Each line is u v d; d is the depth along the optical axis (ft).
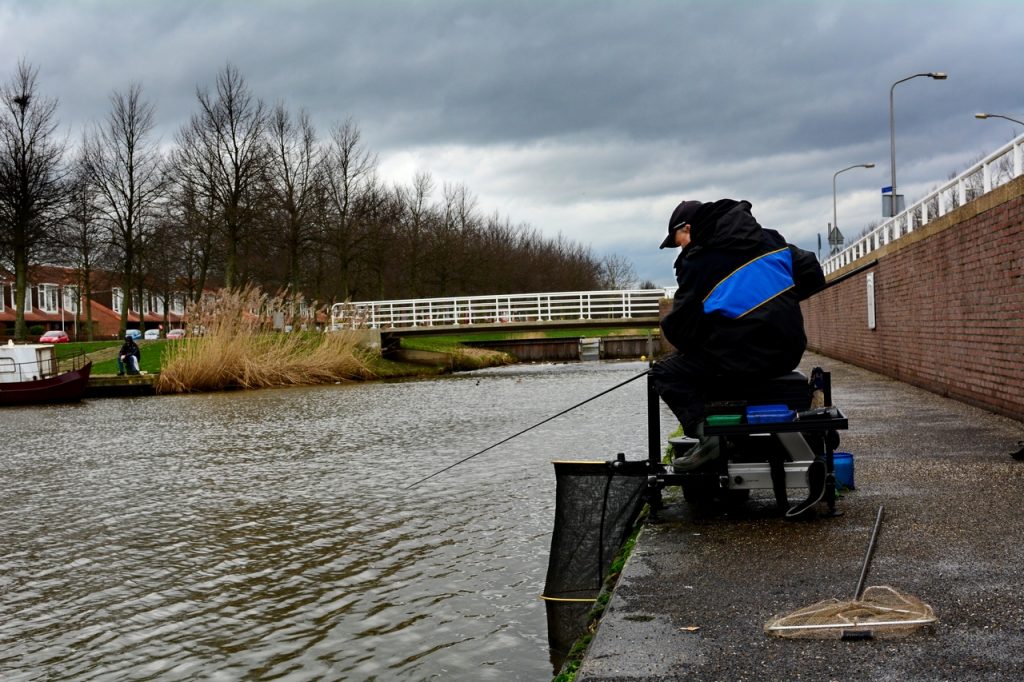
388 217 165.27
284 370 108.17
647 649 11.09
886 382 52.44
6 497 36.55
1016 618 11.23
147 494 36.09
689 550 15.67
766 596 12.87
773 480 17.21
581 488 18.78
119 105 148.25
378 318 163.12
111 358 129.39
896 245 53.42
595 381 105.09
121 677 17.28
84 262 180.96
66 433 63.41
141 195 150.82
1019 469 22.09
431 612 20.15
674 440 19.95
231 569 24.22
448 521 28.66
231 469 42.24
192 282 189.47
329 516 30.22
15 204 138.00
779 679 9.86
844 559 14.47
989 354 35.06
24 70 138.21
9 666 17.95
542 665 16.93
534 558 23.97
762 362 16.40
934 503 18.45
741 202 17.20
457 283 212.64
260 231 140.46
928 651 10.34
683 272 16.96
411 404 77.66
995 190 33.53
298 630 19.44
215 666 17.66
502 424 58.18
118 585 23.13
